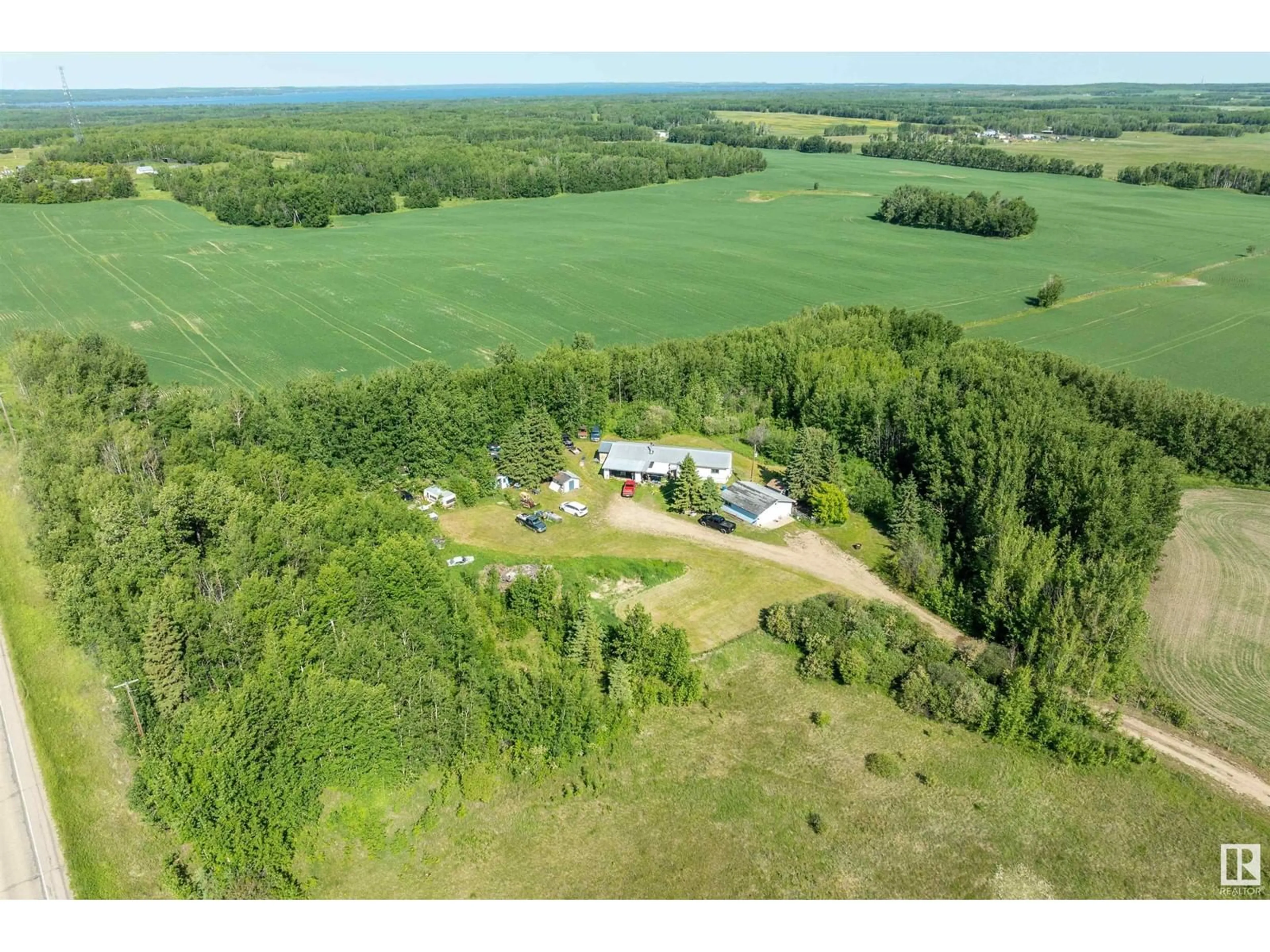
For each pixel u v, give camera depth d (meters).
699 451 106.44
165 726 56.97
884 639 72.06
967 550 84.38
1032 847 53.69
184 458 91.81
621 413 122.00
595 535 90.75
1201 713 65.19
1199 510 96.94
